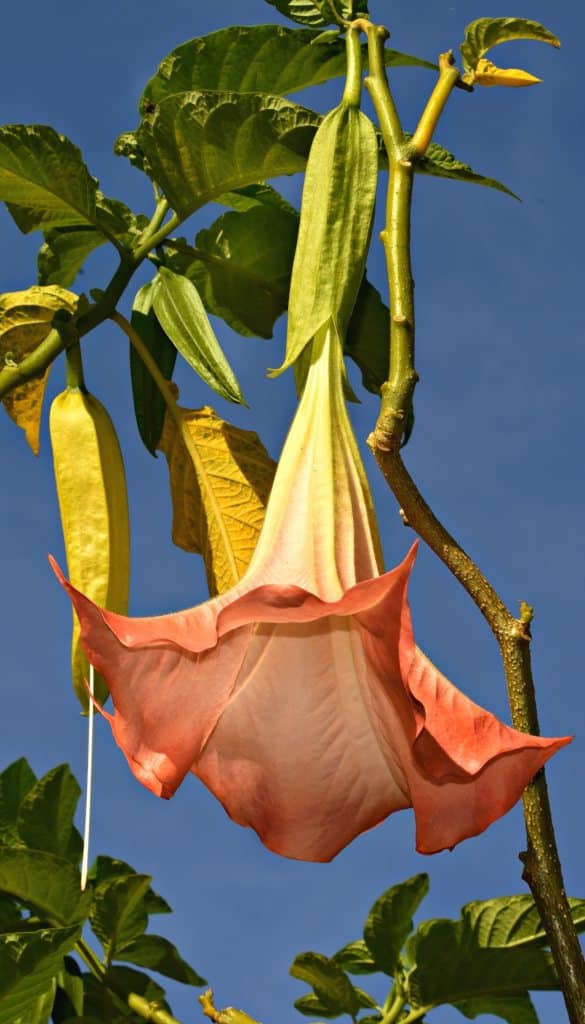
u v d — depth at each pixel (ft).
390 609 4.47
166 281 8.29
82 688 6.97
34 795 8.33
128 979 8.36
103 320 8.34
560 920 5.53
